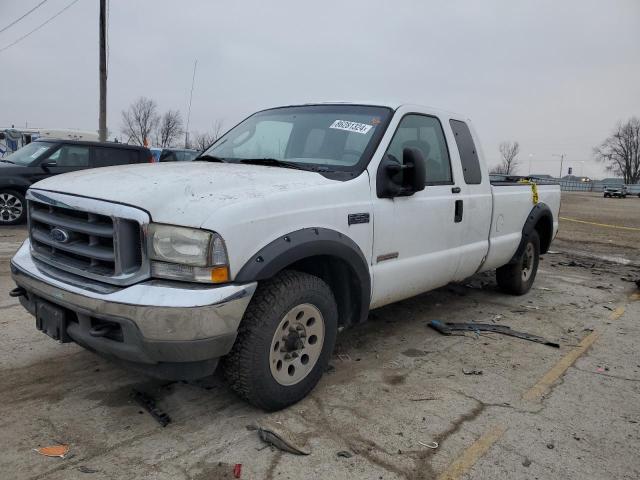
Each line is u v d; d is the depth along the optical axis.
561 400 3.57
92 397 3.31
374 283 3.73
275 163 3.80
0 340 4.18
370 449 2.87
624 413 3.42
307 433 3.00
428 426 3.14
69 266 2.94
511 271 6.13
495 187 5.27
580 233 14.22
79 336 2.83
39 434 2.87
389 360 4.15
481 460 2.82
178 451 2.77
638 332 5.13
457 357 4.27
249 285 2.76
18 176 10.12
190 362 2.71
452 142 4.68
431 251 4.33
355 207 3.49
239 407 3.25
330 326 3.39
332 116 4.18
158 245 2.65
